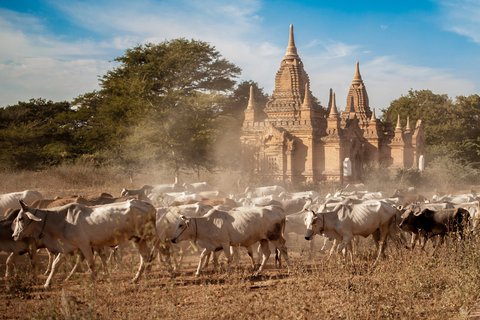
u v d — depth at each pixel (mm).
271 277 12750
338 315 9211
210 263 14906
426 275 10773
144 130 38656
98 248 12664
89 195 28344
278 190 26516
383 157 54688
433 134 73188
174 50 47375
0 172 39281
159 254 13430
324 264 12961
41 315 8648
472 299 9711
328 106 55062
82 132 50281
